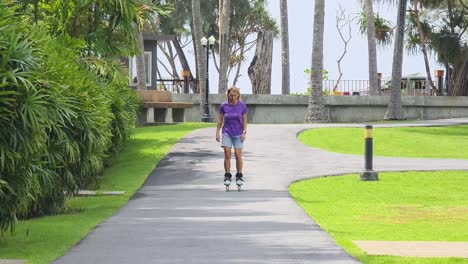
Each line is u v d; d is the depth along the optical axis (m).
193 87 91.31
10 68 19.25
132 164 39.84
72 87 26.50
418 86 91.31
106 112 29.55
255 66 88.00
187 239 19.44
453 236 21.34
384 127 61.56
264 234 20.25
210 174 36.47
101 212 25.73
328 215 25.78
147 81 79.62
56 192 25.56
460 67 88.25
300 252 17.66
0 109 18.78
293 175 36.41
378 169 39.47
